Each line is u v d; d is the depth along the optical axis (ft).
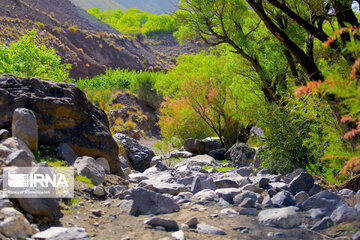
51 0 215.51
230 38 34.14
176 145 52.85
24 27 155.22
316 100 19.01
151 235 9.91
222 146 46.03
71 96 17.66
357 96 8.63
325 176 19.07
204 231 10.43
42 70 50.14
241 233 10.38
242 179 17.80
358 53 10.32
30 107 15.88
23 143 13.73
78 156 17.43
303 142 20.49
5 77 16.44
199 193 15.29
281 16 29.17
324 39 19.20
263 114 23.09
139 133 69.87
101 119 20.13
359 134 15.14
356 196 13.42
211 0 30.76
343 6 16.60
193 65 73.41
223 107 46.29
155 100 84.94
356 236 9.17
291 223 11.01
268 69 33.09
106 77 112.27
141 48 229.04
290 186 15.58
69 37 183.52
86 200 12.98
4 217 8.82
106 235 9.80
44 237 8.72
